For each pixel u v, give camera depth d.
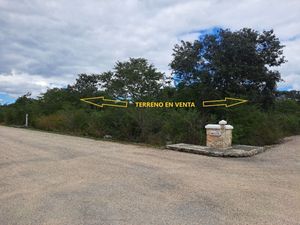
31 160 10.96
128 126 19.16
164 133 17.56
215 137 14.19
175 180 8.30
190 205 6.25
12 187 7.50
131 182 8.03
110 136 19.75
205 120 17.17
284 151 15.02
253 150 13.80
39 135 20.45
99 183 7.90
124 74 20.38
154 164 10.59
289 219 5.53
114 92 20.62
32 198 6.66
